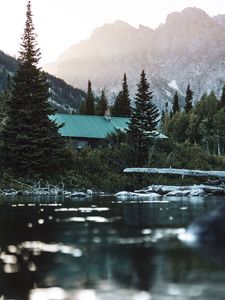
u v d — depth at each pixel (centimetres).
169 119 15488
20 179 5812
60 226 1953
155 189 5478
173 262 1185
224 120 13025
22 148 5881
